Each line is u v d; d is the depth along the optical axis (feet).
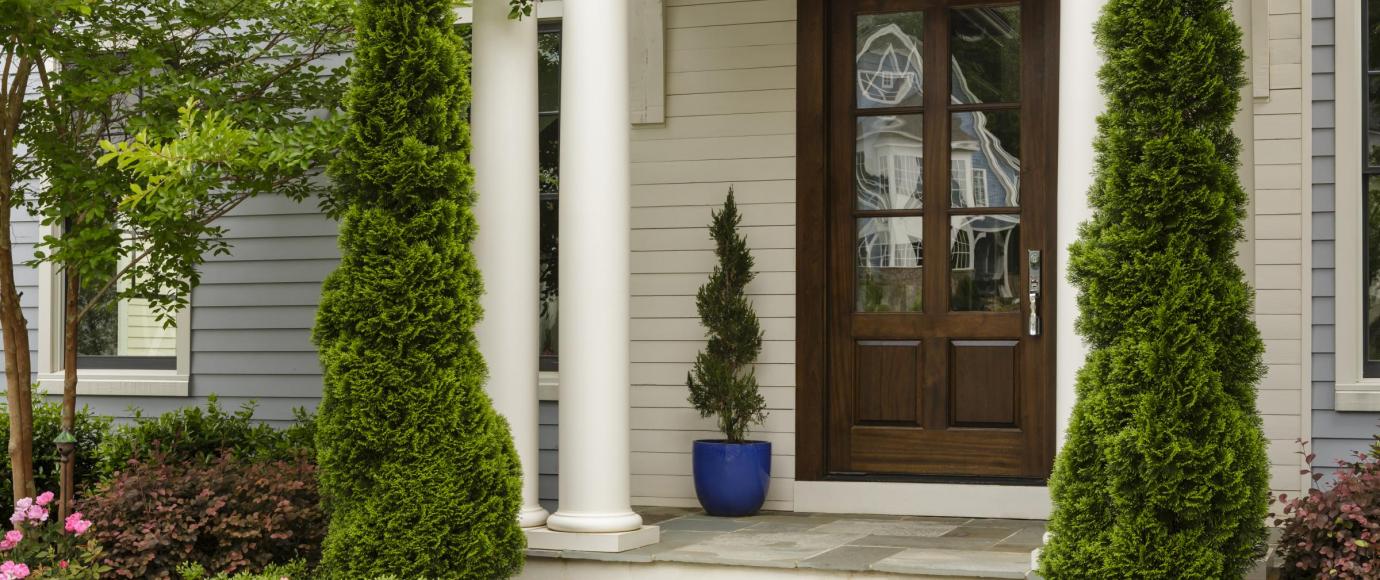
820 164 21.95
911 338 21.72
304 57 23.57
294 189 21.52
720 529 19.51
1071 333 15.29
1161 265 13.84
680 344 22.61
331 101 21.20
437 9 16.65
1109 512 14.23
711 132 22.54
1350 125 19.49
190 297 25.11
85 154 20.03
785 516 21.16
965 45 21.68
